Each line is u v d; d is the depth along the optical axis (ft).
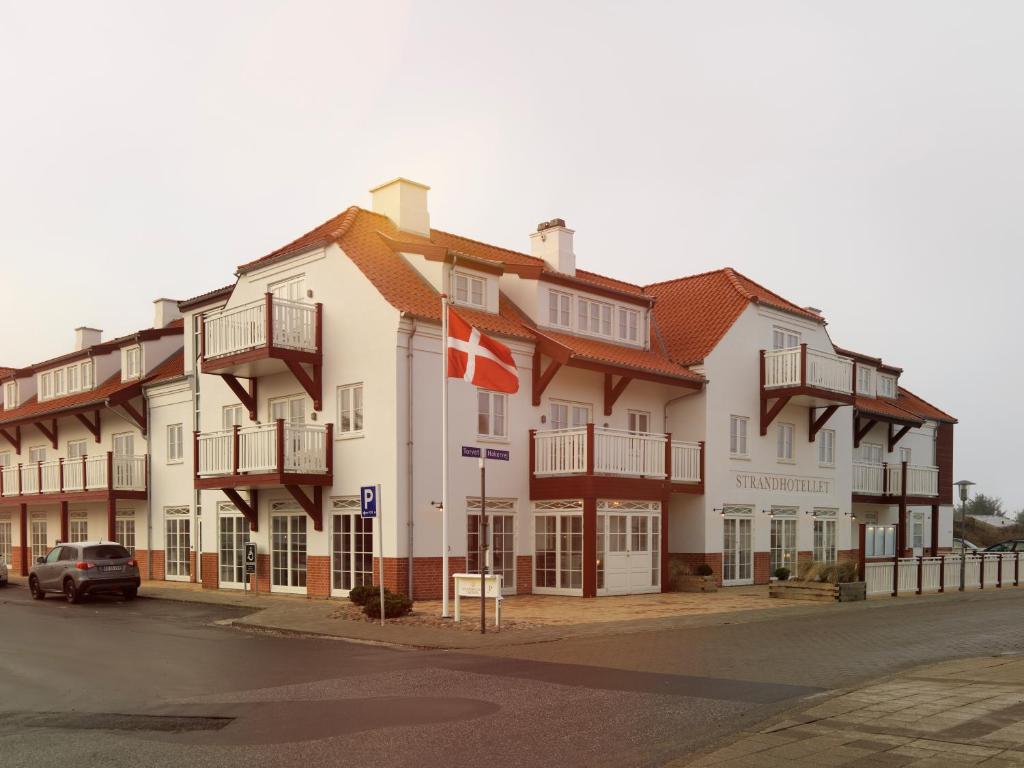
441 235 81.76
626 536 70.18
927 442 122.93
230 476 68.59
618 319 81.10
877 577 71.26
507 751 22.58
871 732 23.70
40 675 35.58
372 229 73.00
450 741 23.66
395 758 22.02
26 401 116.47
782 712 26.89
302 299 71.10
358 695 30.35
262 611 58.59
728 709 27.37
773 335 90.63
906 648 41.57
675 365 81.56
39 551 107.76
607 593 68.03
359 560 64.13
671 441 75.82
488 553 66.64
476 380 53.16
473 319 66.54
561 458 68.28
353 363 65.62
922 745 22.21
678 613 56.29
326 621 52.60
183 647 43.88
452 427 64.80
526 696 29.66
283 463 63.98
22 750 23.36
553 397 72.18
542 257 82.89
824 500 95.20
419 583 61.98
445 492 52.54
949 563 79.71
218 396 81.00
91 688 32.60
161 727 25.89
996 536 192.34
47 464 99.40
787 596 67.15
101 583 70.44
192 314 85.92
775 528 88.12
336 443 66.74
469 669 35.70
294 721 26.37
